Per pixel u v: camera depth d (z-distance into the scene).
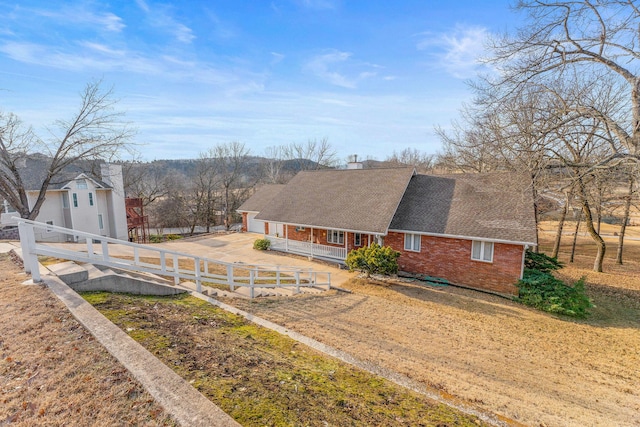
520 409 5.11
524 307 12.19
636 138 9.88
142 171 40.88
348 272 16.66
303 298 11.24
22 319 4.88
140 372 3.60
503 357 7.74
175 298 7.99
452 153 27.83
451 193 17.58
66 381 3.45
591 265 20.58
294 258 19.45
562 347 8.75
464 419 4.32
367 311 10.47
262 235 27.42
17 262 8.38
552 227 35.97
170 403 3.10
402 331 8.83
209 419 2.89
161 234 37.88
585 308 11.70
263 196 30.22
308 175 24.75
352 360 5.93
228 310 7.62
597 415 5.33
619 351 8.73
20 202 17.03
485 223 14.55
